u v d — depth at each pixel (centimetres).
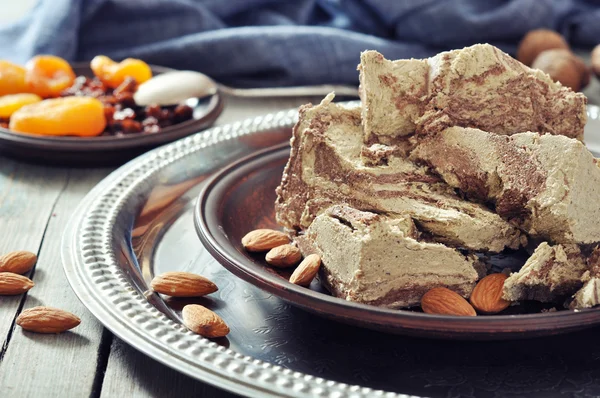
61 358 53
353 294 54
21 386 52
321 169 59
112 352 54
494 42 96
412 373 52
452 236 56
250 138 73
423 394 51
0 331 55
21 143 73
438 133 58
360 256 54
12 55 90
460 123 58
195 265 60
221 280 59
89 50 94
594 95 90
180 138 76
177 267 60
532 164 56
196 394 52
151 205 65
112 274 57
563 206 54
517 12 94
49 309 55
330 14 104
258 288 55
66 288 59
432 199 58
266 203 65
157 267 60
